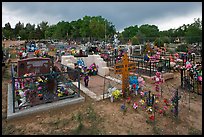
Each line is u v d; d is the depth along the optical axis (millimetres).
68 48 32031
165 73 12539
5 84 10852
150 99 7875
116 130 5797
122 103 7926
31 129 5871
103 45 36906
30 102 7281
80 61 13570
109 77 12695
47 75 7906
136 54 24828
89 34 74625
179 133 5676
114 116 6727
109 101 8148
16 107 6781
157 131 5750
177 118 6621
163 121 6406
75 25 91438
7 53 22844
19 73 9328
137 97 8641
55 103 7383
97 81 11633
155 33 95938
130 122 6305
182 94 9258
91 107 7500
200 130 5859
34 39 76750
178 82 11688
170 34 79875
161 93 8992
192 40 34438
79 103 7875
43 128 5930
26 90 7691
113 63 17359
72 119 6516
